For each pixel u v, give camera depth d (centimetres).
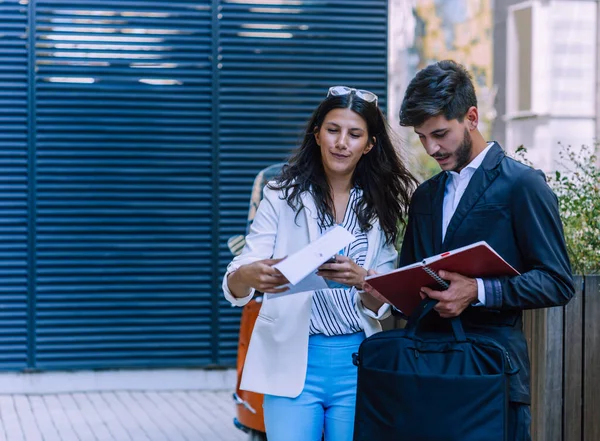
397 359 267
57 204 696
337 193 308
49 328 698
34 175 693
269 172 554
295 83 714
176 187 708
